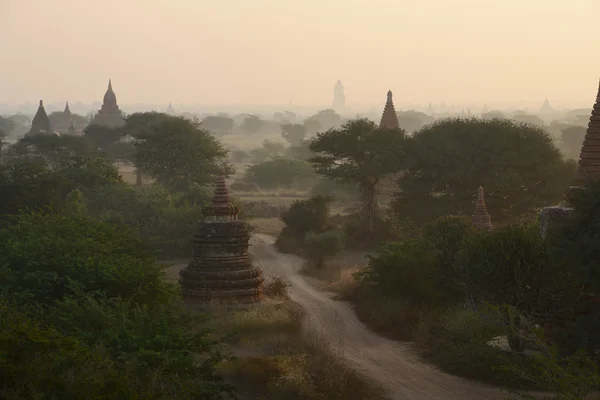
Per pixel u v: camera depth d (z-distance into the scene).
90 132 156.88
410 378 32.53
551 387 25.91
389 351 37.06
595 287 29.81
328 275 59.00
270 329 38.59
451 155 75.19
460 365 33.47
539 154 75.12
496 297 34.41
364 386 31.02
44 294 34.28
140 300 35.25
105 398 20.59
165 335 27.00
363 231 76.69
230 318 39.59
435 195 79.50
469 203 74.00
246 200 113.75
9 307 28.16
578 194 31.19
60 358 21.80
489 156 74.62
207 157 101.75
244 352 35.00
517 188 73.50
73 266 35.47
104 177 81.62
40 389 20.48
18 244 37.81
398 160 77.31
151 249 47.34
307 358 33.56
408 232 72.50
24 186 64.69
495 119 79.50
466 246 37.47
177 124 101.38
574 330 30.27
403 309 42.53
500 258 34.09
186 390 23.22
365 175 76.94
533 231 35.66
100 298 33.88
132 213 72.69
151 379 23.23
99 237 42.94
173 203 76.19
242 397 28.80
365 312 44.22
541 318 34.12
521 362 31.42
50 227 43.41
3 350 21.53
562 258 30.25
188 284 44.06
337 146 79.12
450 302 43.75
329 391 29.98
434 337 37.97
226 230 44.44
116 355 25.66
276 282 49.84
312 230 73.81
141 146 102.06
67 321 28.75
